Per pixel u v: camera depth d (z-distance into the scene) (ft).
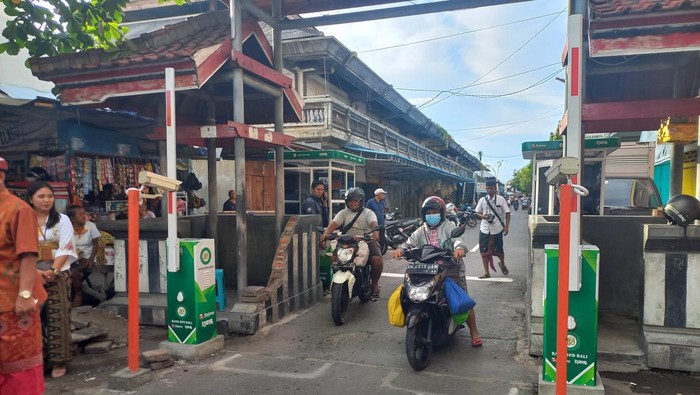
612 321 17.51
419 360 13.94
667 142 19.77
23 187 23.02
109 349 16.29
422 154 82.69
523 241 49.96
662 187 48.96
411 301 14.17
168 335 16.29
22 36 20.03
